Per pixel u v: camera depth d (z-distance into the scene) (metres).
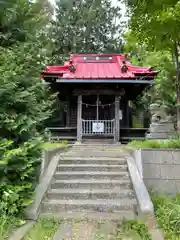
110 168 7.11
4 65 5.19
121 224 4.73
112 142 13.16
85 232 4.39
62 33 30.06
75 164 7.41
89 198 5.93
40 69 5.86
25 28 5.68
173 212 4.64
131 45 14.61
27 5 5.67
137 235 4.24
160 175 6.41
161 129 13.86
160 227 4.50
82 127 13.42
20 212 4.89
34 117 5.55
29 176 5.62
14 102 5.21
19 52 5.33
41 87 5.84
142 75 12.71
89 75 13.15
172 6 5.21
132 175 6.58
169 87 13.96
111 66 15.00
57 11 31.62
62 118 19.42
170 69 12.71
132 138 13.62
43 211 5.46
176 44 7.71
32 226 4.59
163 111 15.22
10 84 4.91
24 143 5.19
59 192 5.98
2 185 4.63
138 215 5.16
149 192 6.14
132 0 5.41
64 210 5.49
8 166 4.89
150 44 6.51
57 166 7.15
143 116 21.83
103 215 5.22
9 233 4.14
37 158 5.53
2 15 5.23
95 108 14.39
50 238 4.14
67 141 13.08
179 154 6.64
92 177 6.74
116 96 13.46
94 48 31.84
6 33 5.46
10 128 5.08
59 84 13.25
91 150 9.48
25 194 5.12
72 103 14.72
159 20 5.50
